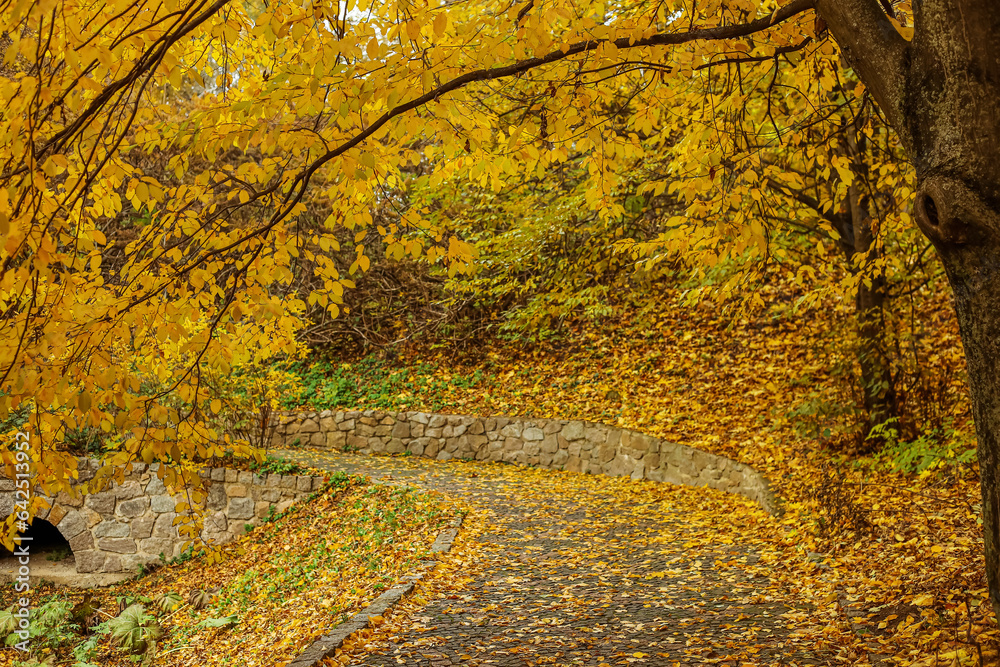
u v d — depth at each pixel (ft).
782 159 22.98
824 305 43.21
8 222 8.15
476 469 42.96
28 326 9.38
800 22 12.83
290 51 12.43
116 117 11.96
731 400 39.73
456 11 13.25
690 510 30.76
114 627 26.53
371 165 10.83
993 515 7.86
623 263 33.50
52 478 10.68
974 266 7.76
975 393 7.93
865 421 29.53
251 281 12.07
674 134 24.03
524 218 34.65
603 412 43.37
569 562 23.84
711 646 15.52
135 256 11.96
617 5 17.99
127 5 9.40
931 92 8.00
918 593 15.81
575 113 12.55
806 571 19.75
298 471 38.34
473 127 12.44
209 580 32.12
